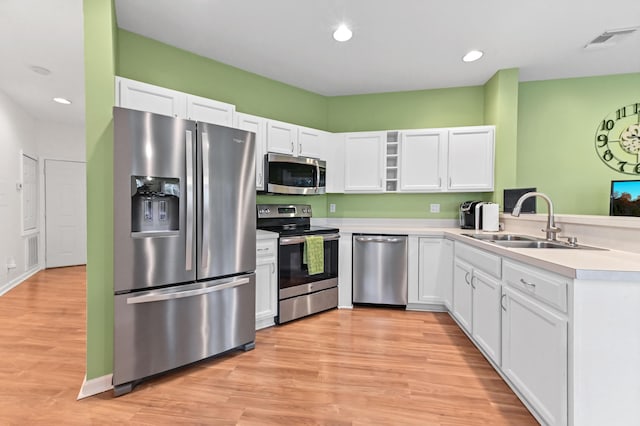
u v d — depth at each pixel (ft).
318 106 12.53
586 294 3.98
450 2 6.84
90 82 5.68
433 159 11.03
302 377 6.23
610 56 9.49
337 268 10.53
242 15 7.37
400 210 12.28
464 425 4.85
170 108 7.59
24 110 14.49
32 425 4.83
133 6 7.00
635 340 3.91
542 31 8.03
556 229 6.79
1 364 6.72
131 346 5.73
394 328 8.77
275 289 8.89
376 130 12.41
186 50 9.07
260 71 10.49
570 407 4.09
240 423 4.88
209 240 6.68
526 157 11.51
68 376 6.24
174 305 6.23
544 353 4.61
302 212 11.21
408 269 10.24
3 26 7.86
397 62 9.78
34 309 10.29
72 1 6.88
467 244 7.99
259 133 9.62
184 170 6.27
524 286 5.16
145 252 5.85
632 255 5.03
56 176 16.83
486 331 6.72
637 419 3.92
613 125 10.97
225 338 6.99
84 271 16.02
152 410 5.20
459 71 10.46
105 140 5.78
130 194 5.67
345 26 7.83
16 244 13.70
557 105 11.28
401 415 5.09
